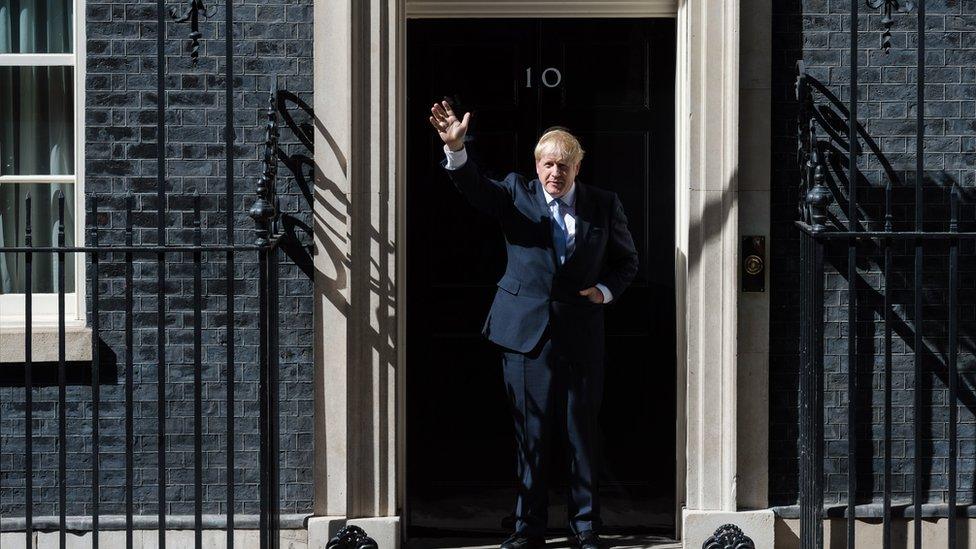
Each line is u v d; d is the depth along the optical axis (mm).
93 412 4148
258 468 4836
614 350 5148
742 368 4801
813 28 4766
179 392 4816
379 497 4836
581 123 5090
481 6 5023
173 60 4754
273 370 4383
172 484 4828
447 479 5176
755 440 4816
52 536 4781
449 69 5082
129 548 4117
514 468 5176
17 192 4973
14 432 4789
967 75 4797
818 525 4203
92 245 4098
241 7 4750
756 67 4727
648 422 5156
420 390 5152
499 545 5086
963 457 4852
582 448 4781
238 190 4793
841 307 4812
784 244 4805
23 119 4980
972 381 4832
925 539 4852
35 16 4980
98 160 4770
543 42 5074
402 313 5000
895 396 4848
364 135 4730
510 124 5086
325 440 4797
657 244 5105
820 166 4266
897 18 4770
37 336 4719
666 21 5059
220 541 4793
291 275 4793
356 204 4734
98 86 4758
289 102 4766
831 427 4848
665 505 5156
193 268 4793
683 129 4926
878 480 4852
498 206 4676
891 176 4793
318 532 4777
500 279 5109
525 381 4734
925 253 4828
